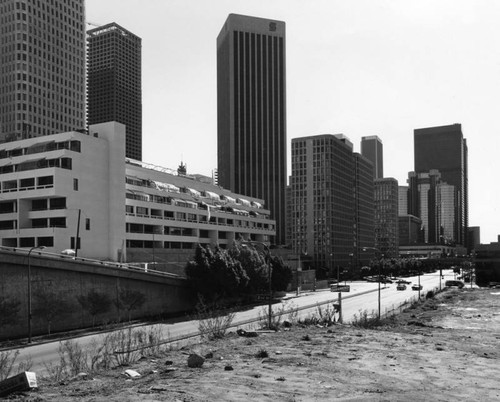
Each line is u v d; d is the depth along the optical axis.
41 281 51.12
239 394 16.72
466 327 52.22
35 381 18.08
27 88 181.25
